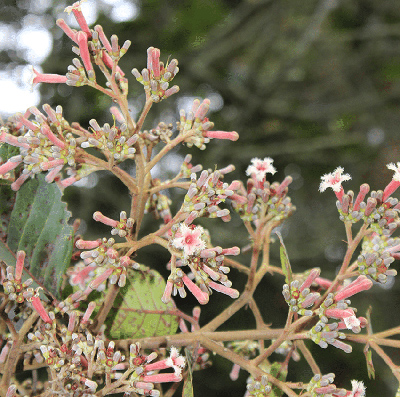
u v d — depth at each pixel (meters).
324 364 0.62
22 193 0.21
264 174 0.23
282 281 0.66
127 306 0.23
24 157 0.19
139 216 0.21
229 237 0.65
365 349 0.21
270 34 0.80
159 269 0.62
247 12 0.77
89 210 0.65
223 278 0.19
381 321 0.73
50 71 0.65
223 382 0.56
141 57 0.73
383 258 0.20
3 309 0.20
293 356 0.24
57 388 0.19
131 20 0.74
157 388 0.23
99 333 0.21
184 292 0.19
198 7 0.77
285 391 0.20
